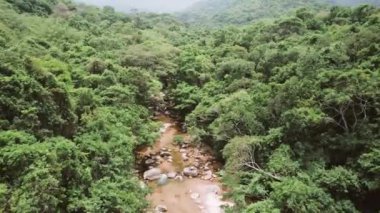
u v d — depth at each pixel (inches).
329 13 2146.9
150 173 1107.3
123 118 1129.4
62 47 1893.5
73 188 706.8
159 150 1311.5
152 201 951.0
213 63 1982.0
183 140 1398.9
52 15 2989.7
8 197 610.9
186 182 1080.8
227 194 976.3
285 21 1973.4
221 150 1134.4
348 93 831.7
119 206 715.4
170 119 1697.8
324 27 1929.1
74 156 743.7
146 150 1300.4
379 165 720.3
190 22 6771.7
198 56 1978.3
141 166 1176.8
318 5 4436.5
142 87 1502.2
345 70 971.3
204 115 1316.4
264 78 1478.8
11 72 837.2
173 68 1882.4
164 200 975.6
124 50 1959.9
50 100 853.2
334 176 762.2
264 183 867.4
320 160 846.5
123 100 1270.9
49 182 621.0
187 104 1562.5
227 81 1579.7
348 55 1146.7
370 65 995.3
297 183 741.3
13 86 800.3
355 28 1462.8
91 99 1109.7
